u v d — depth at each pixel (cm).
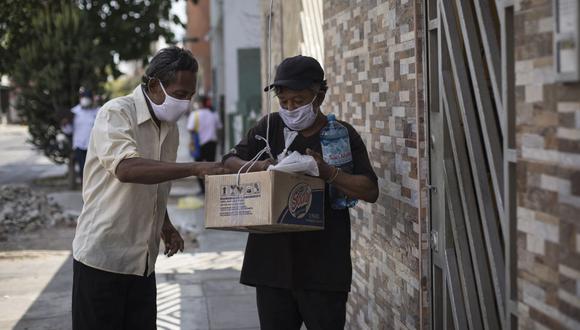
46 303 650
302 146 351
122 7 1609
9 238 950
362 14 467
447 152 352
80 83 1458
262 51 970
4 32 1498
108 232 354
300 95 334
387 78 420
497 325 332
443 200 354
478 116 337
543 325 241
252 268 357
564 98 224
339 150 346
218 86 2697
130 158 335
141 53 1652
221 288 692
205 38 3191
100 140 344
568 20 216
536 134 240
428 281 375
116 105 351
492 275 314
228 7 2098
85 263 355
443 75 348
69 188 1521
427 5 362
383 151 432
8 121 4969
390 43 412
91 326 361
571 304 225
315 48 623
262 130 363
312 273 347
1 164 2259
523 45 246
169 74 347
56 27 1448
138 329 380
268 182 309
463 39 327
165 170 330
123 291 367
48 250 880
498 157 303
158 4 1620
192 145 1376
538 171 240
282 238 349
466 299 344
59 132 1495
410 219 389
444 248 355
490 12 303
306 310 352
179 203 1212
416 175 378
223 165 329
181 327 578
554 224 232
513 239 271
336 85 543
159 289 691
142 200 357
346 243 353
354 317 522
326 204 350
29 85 1467
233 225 317
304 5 671
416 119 373
